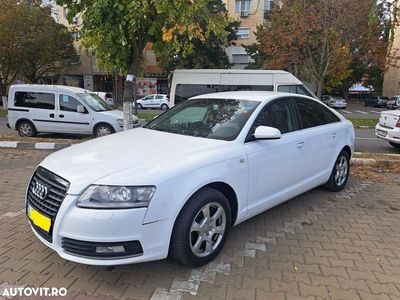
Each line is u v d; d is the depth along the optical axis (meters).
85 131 10.94
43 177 3.02
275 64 21.11
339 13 16.06
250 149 3.60
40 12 28.31
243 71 11.13
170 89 11.95
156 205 2.74
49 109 11.09
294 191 4.34
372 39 17.66
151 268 3.16
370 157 7.79
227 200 3.36
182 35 6.97
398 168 7.13
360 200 5.14
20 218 4.23
